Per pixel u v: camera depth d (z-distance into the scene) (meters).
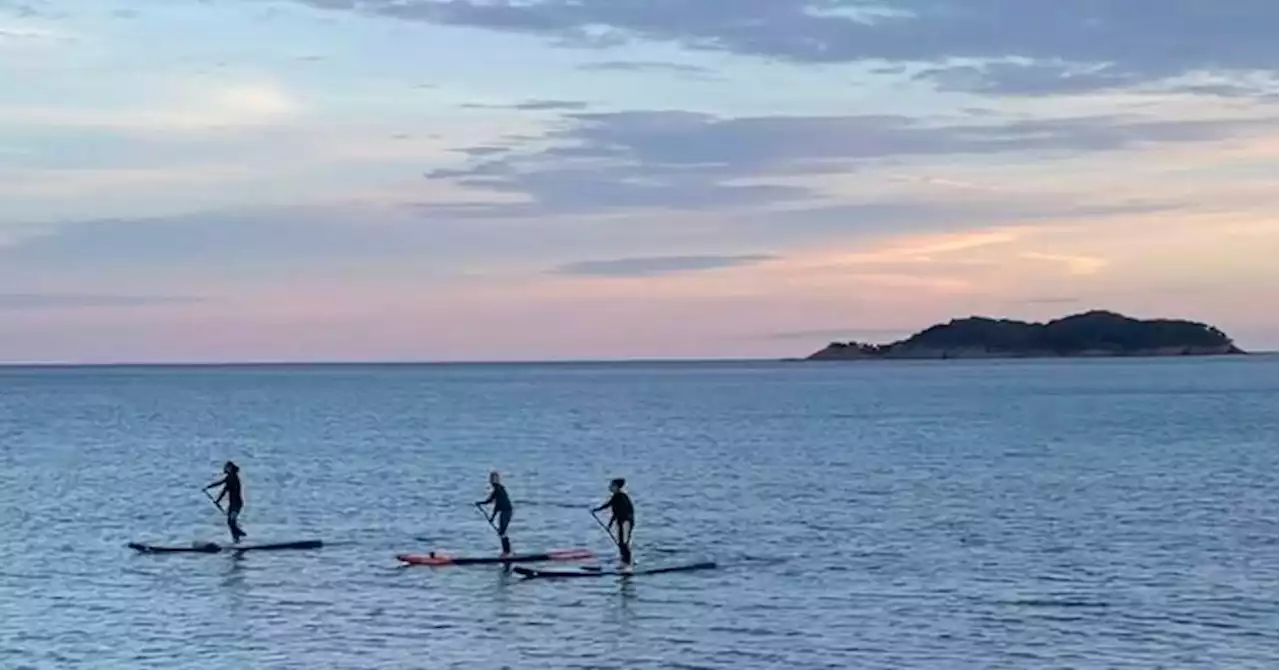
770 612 36.59
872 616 36.06
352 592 39.75
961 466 83.44
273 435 120.12
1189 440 102.94
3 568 44.62
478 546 49.75
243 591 40.06
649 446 104.12
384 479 77.56
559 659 31.52
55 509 63.25
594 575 42.12
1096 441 103.44
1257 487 68.69
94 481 77.50
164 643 33.31
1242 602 37.66
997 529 53.72
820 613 36.44
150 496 69.12
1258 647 32.38
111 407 181.62
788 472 80.56
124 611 37.22
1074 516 57.72
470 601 38.31
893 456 92.06
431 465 87.12
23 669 30.91
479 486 73.19
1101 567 43.91
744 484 73.25
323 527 55.91
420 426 133.62
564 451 99.44
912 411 156.12
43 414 161.62
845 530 53.72
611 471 82.06
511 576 42.22
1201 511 58.91
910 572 43.06
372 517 59.38
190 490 72.12
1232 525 54.12
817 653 32.03
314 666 30.98
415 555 45.53
